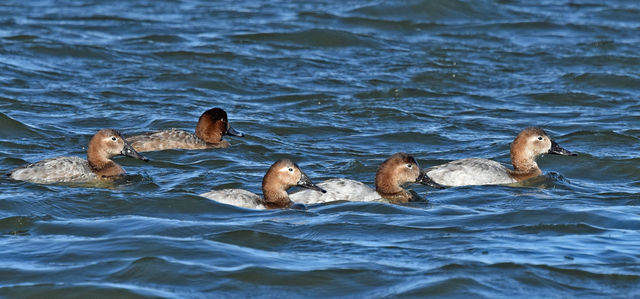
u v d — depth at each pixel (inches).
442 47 1302.9
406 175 612.7
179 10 1498.5
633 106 1019.9
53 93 995.9
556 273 461.7
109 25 1362.0
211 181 670.5
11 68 1085.8
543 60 1238.9
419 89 1077.1
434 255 486.9
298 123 907.4
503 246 501.7
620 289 444.1
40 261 478.0
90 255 485.4
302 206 589.0
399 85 1101.7
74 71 1107.9
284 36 1312.7
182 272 463.2
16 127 823.1
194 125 894.4
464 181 662.5
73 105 951.0
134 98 997.2
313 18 1438.2
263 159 767.1
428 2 1483.8
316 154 786.8
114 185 653.9
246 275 460.8
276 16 1457.9
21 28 1301.7
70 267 468.8
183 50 1215.6
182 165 729.6
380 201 605.0
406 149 818.2
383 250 496.4
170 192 633.0
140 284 450.6
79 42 1235.9
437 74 1151.0
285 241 510.3
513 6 1560.0
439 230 534.0
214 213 566.9
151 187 649.0
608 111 995.3
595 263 475.2
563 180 693.9
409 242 510.3
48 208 571.2
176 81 1083.3
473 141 852.6
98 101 975.6
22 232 529.7
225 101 1008.2
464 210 585.9
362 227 536.7
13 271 463.8
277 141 836.0
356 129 896.9
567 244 506.0
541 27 1418.6
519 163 693.9
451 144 841.5
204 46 1242.6
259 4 1563.7
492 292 439.5
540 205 601.0
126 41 1263.5
